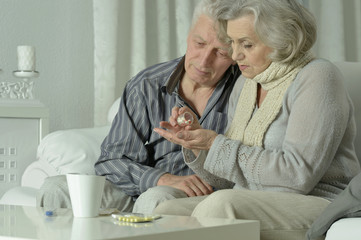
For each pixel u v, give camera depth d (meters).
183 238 1.10
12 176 2.79
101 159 2.08
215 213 1.36
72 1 3.34
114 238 1.02
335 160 1.61
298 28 1.61
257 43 1.64
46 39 3.26
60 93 3.29
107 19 3.27
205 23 1.94
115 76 3.30
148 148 2.11
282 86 1.65
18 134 2.80
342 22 4.05
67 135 2.43
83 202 1.34
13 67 3.16
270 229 1.39
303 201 1.44
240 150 1.56
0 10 3.13
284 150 1.54
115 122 2.13
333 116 1.53
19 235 1.07
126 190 1.99
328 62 1.61
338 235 1.26
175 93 2.09
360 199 1.30
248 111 1.75
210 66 1.98
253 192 1.42
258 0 1.62
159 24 3.52
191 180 1.84
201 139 1.62
